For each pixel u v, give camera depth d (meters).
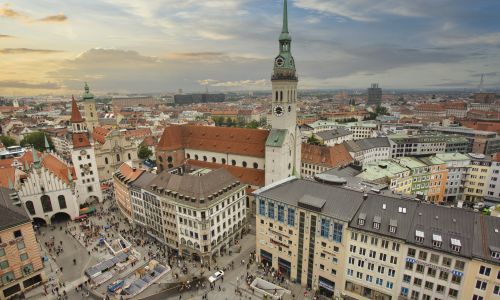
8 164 132.88
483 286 56.56
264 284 75.88
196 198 83.56
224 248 92.50
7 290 73.81
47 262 87.88
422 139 192.12
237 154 125.62
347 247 68.31
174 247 91.62
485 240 58.34
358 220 67.12
